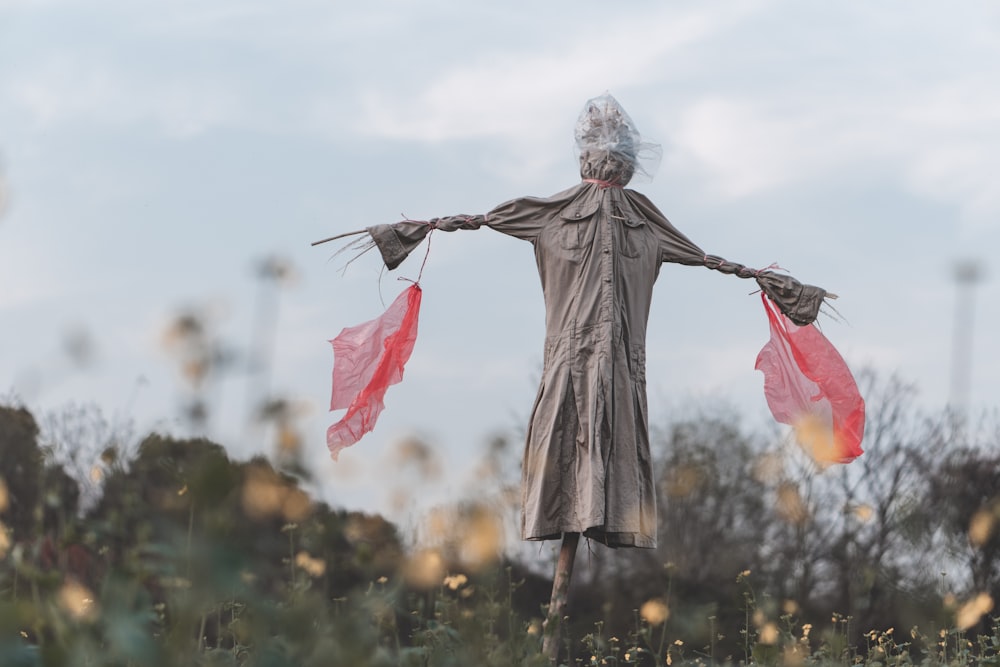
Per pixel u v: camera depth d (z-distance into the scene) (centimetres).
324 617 307
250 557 210
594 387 591
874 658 594
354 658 257
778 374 660
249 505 273
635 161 620
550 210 616
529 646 401
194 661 303
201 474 201
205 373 259
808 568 1379
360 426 627
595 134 620
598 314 600
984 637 587
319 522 353
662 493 2028
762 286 641
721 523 1939
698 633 535
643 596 1858
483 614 403
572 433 592
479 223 619
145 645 209
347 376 629
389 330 633
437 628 398
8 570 373
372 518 363
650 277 623
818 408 648
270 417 281
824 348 652
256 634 263
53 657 227
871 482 1580
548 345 607
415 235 614
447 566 415
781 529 1641
